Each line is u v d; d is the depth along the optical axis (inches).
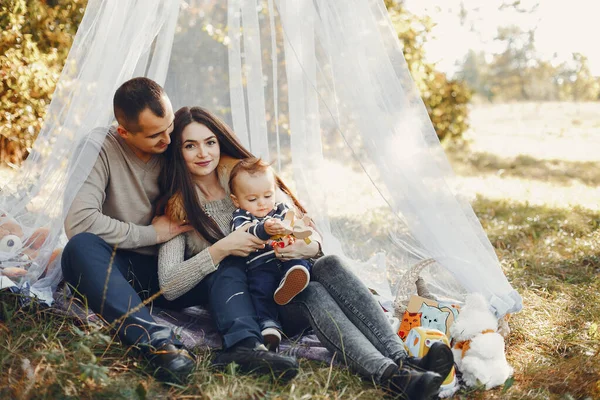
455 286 120.3
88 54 107.1
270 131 151.1
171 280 103.7
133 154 110.2
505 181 342.0
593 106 810.2
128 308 95.9
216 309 100.8
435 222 106.1
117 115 103.9
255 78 142.9
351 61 104.3
